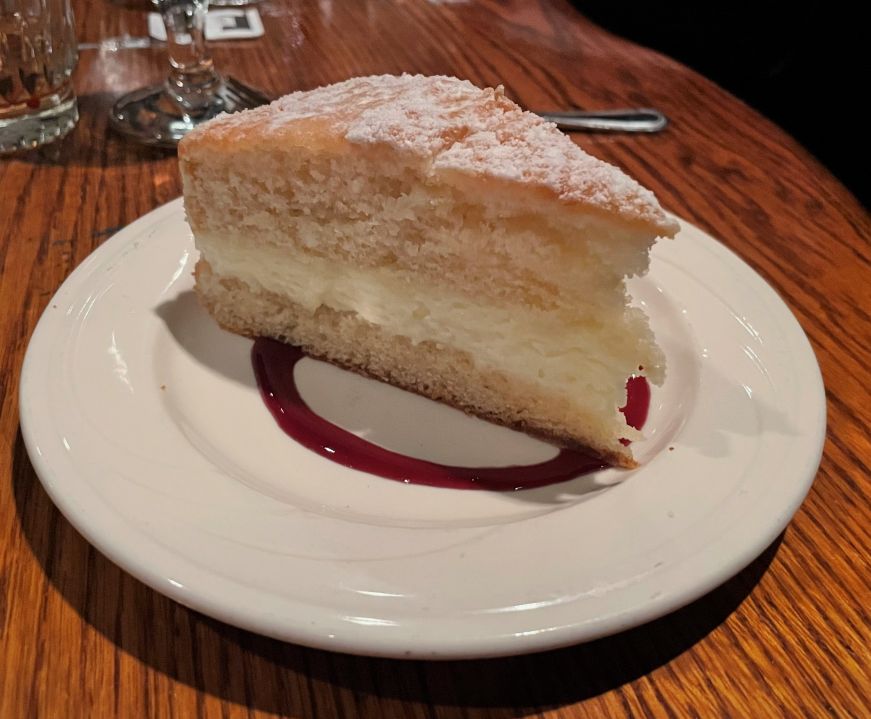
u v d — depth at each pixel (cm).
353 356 22
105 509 14
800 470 16
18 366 20
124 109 32
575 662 14
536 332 19
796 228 27
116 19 41
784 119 46
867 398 20
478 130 19
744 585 15
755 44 51
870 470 18
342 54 38
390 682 13
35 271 23
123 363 19
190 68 32
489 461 19
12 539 15
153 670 13
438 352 21
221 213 21
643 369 18
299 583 13
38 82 29
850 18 47
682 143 32
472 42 40
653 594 13
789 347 19
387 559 14
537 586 13
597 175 17
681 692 13
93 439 16
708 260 23
